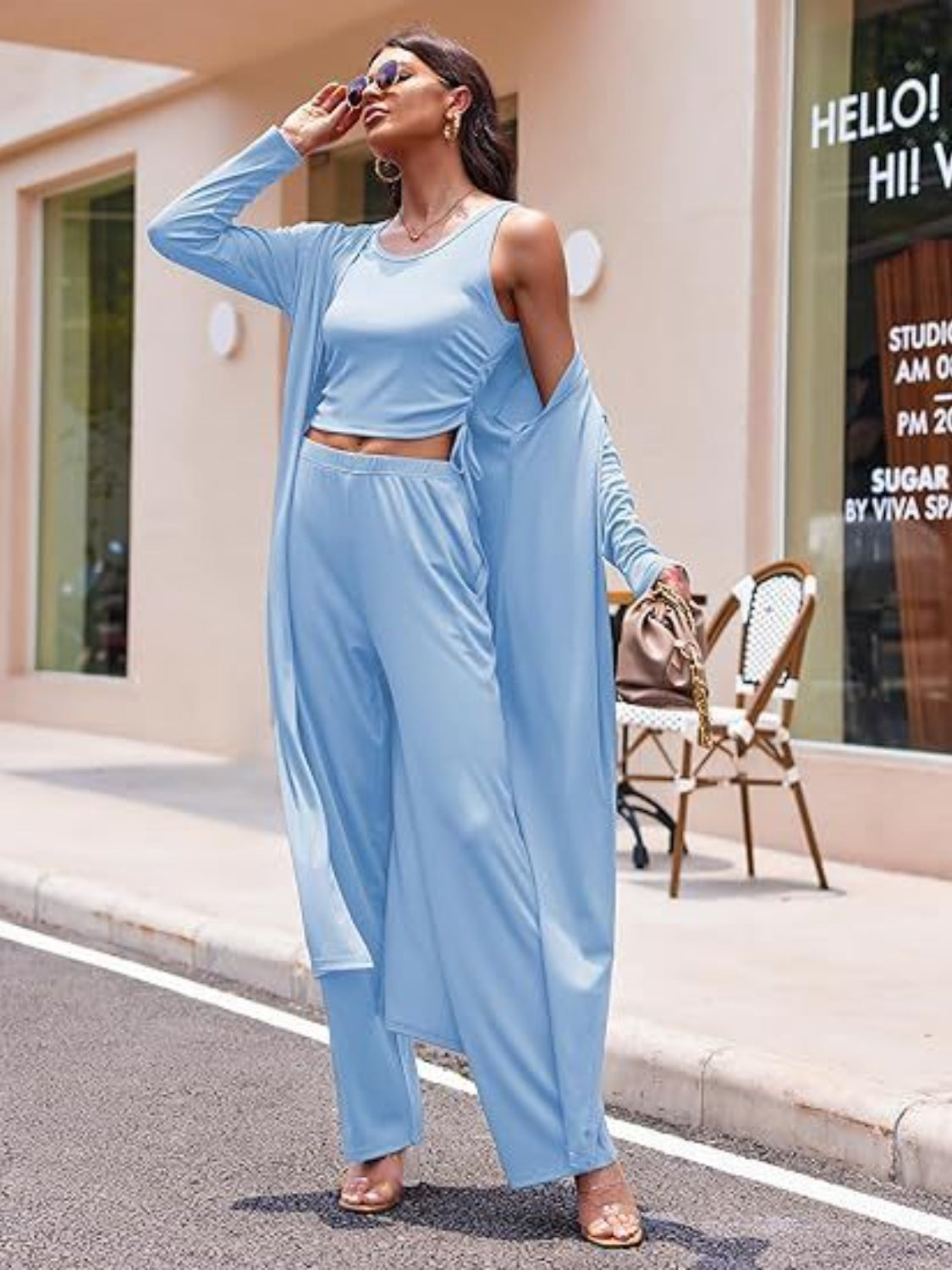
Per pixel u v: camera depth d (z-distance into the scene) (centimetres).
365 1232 439
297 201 1309
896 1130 488
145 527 1435
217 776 1244
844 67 954
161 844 957
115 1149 506
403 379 433
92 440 1526
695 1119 541
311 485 441
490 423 439
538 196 1091
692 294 1003
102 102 1447
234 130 1339
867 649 942
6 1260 422
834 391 959
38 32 1241
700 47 998
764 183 977
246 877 859
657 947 708
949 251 905
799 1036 575
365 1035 447
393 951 439
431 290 431
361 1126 450
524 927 427
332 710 442
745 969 670
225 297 1350
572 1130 424
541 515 434
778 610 856
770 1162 504
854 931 744
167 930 764
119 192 1490
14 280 1584
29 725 1572
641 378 1030
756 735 837
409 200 443
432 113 436
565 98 1073
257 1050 616
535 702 435
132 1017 662
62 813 1069
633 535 432
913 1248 436
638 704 816
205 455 1376
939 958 696
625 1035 565
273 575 446
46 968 746
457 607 432
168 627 1413
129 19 1220
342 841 442
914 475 920
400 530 431
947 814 871
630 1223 432
